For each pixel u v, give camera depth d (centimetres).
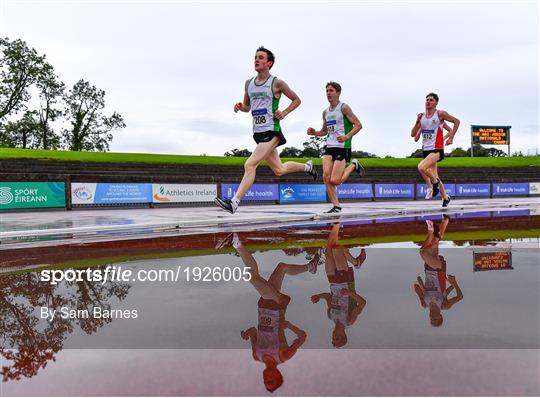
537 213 827
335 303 171
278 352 116
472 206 1084
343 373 100
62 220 803
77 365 110
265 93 615
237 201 610
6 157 2545
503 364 105
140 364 110
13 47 4812
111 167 2375
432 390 90
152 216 920
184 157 3206
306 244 371
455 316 148
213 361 111
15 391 94
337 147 796
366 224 594
